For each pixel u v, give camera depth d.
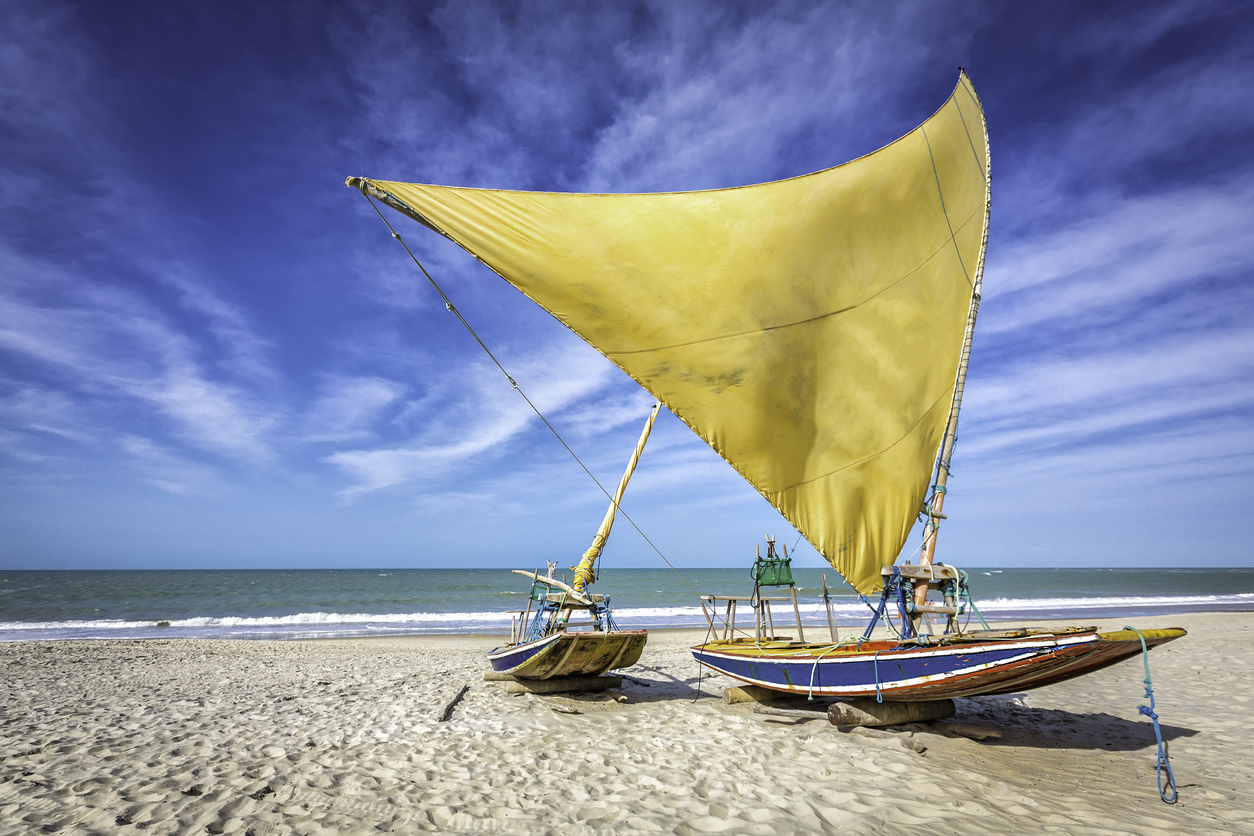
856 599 44.66
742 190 7.64
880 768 6.14
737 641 10.59
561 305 6.86
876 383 8.07
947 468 8.23
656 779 5.91
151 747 7.17
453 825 4.84
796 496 7.53
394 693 10.60
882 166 8.28
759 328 7.52
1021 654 5.95
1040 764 6.49
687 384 7.23
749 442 7.40
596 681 10.48
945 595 7.40
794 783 5.77
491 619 33.53
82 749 7.07
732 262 7.46
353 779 5.93
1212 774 6.20
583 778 6.01
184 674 13.83
